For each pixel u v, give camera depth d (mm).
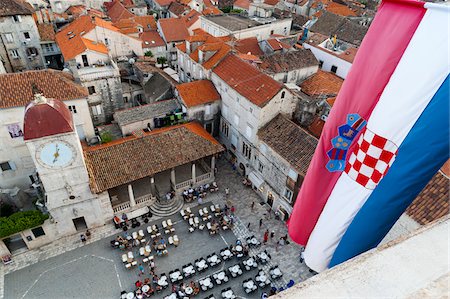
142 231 39281
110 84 53250
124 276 35406
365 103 12242
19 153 40031
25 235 36250
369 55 12047
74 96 41938
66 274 35375
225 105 49531
